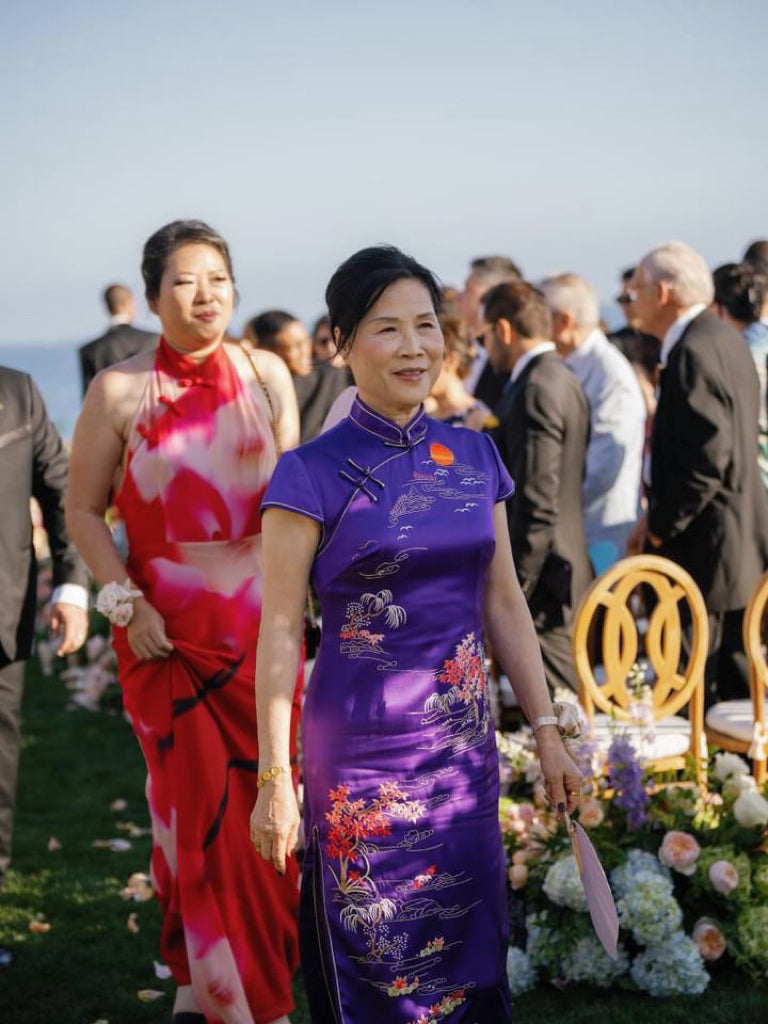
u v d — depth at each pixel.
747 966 3.65
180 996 3.34
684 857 3.64
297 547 2.47
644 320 5.06
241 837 3.27
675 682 4.04
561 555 4.94
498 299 5.05
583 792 3.71
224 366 3.43
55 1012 3.69
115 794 5.97
